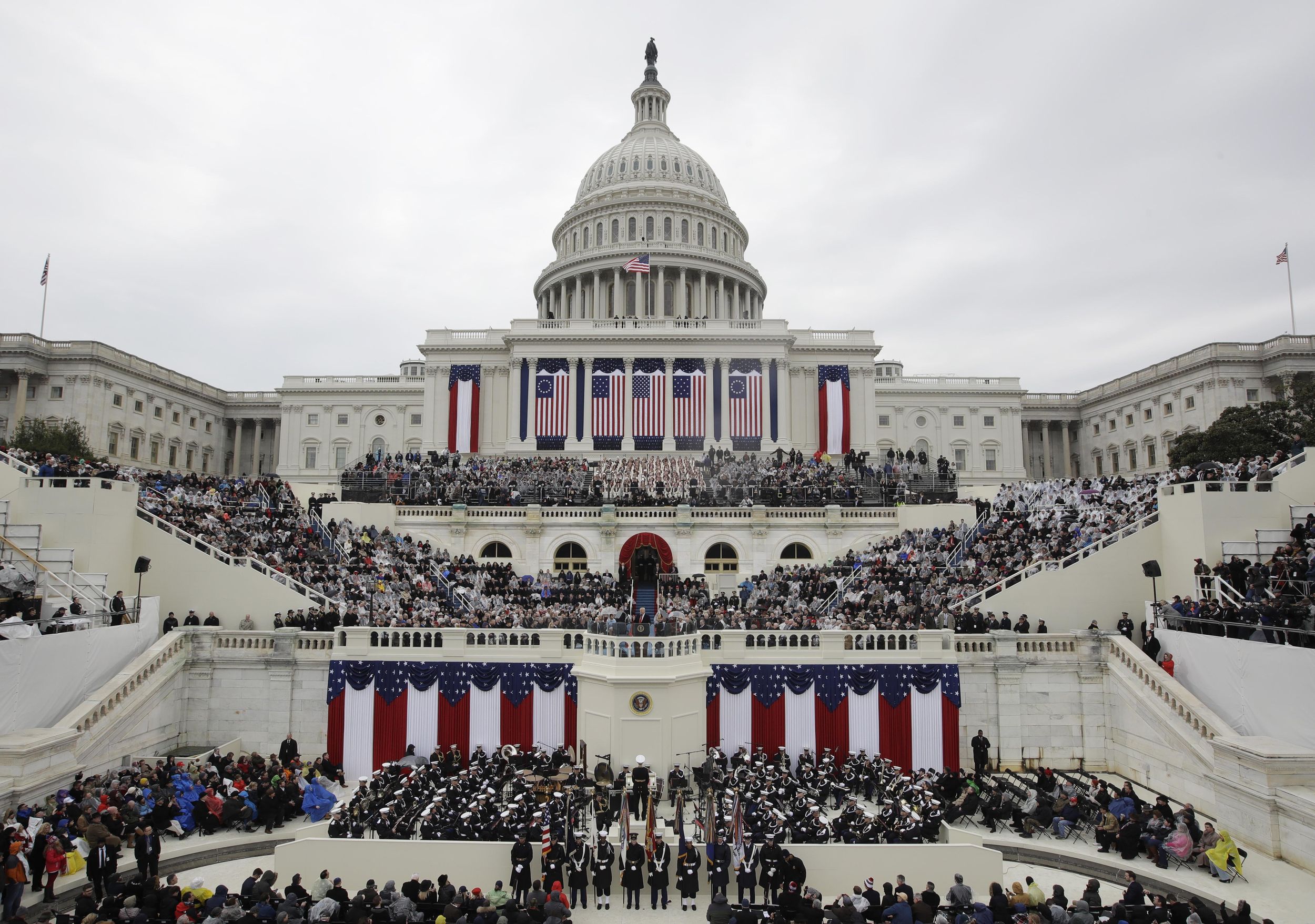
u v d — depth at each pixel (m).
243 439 122.31
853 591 45.75
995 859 25.80
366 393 113.69
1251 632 30.83
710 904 24.88
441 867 25.77
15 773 26.80
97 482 39.03
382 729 35.62
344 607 39.72
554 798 28.05
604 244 116.19
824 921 21.67
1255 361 93.00
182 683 36.34
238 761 33.09
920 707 35.56
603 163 124.00
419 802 29.19
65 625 32.34
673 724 33.22
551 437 82.50
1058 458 121.38
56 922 20.19
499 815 27.22
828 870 25.70
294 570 43.00
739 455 81.38
